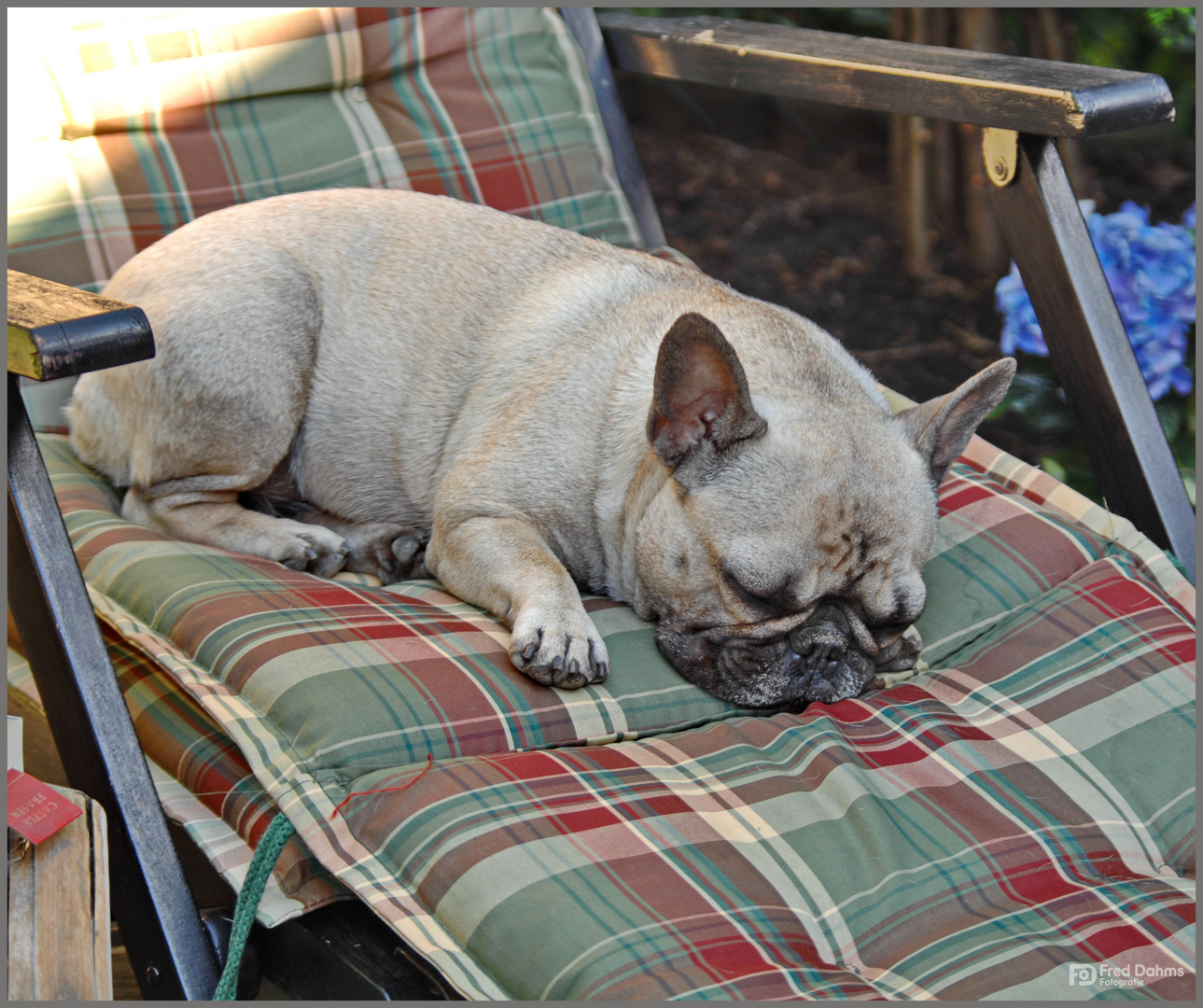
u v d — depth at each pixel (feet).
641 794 4.86
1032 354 7.93
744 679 5.14
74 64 6.06
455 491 5.47
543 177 6.54
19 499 4.84
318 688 4.92
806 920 4.69
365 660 5.01
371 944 4.81
